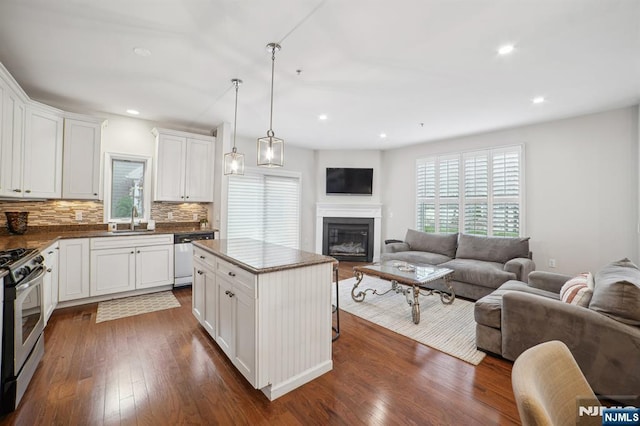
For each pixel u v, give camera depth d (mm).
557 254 4230
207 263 2680
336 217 6586
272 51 2422
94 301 3605
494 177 4836
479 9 1899
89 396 1855
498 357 2416
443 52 2443
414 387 2012
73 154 3580
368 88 3189
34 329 2100
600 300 1998
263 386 1846
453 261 4301
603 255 3869
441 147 5590
